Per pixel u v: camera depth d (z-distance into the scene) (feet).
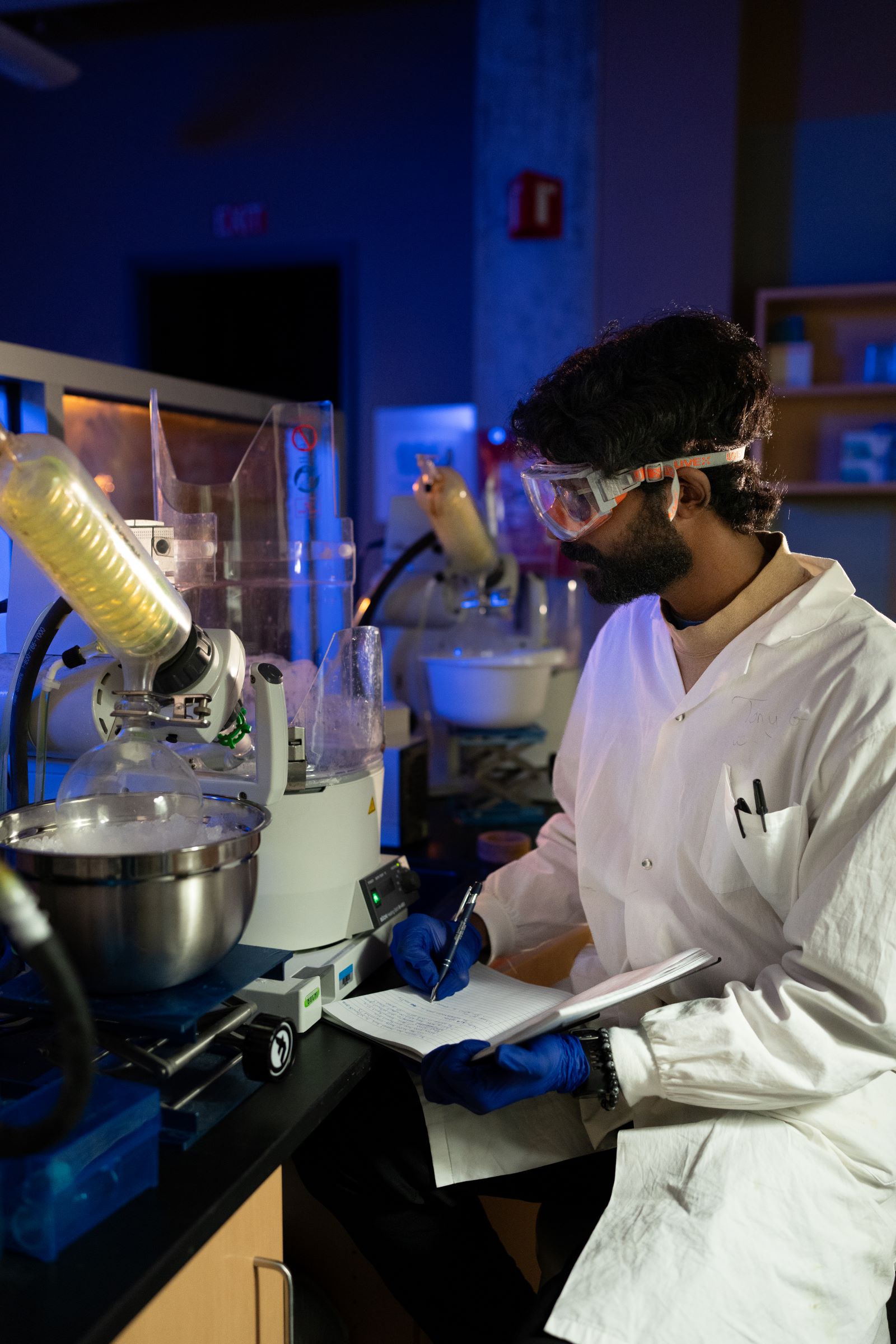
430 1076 3.33
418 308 14.56
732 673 3.89
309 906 3.85
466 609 7.43
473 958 4.35
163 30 14.83
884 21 12.18
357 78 14.38
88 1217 2.52
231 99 14.79
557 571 12.21
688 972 3.59
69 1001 2.17
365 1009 3.81
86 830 3.11
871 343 12.67
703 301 12.21
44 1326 2.19
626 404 3.58
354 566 5.08
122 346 15.62
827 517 12.97
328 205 14.67
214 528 4.49
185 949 2.96
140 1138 2.64
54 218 15.58
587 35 12.32
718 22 11.81
